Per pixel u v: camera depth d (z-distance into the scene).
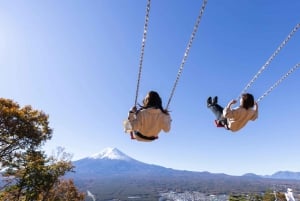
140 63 5.33
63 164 26.25
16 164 23.34
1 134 21.41
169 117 5.47
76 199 37.19
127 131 5.55
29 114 22.86
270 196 85.56
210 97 6.84
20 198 25.88
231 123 5.97
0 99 21.86
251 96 5.88
